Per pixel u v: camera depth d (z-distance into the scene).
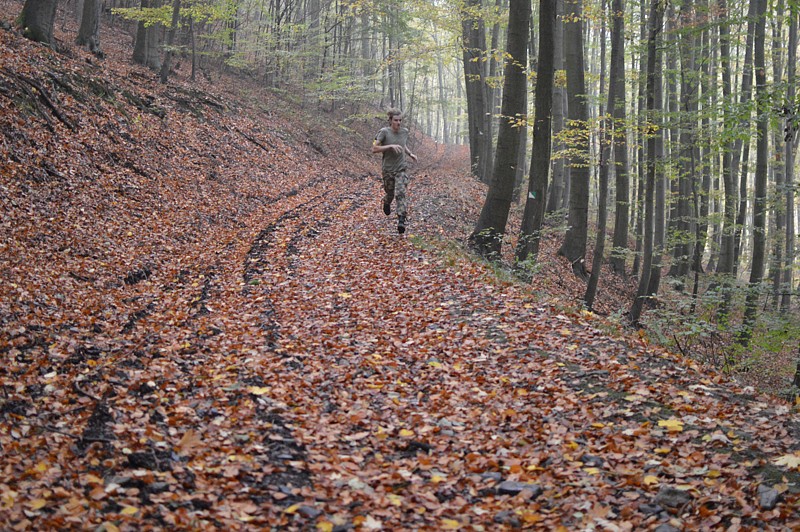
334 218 15.92
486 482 4.31
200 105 24.47
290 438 4.81
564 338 7.15
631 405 5.39
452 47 25.95
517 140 14.02
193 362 6.38
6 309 7.46
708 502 3.91
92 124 16.50
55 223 11.67
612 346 6.89
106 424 4.78
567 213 25.53
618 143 17.19
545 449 4.74
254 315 8.36
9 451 4.22
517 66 13.73
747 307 15.30
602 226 13.46
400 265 10.77
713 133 14.07
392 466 4.50
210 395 5.57
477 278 9.76
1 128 13.06
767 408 5.32
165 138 19.39
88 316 8.05
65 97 16.56
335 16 39.47
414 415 5.32
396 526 3.76
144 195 15.13
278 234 13.88
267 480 4.20
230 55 37.56
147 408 5.20
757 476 4.20
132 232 12.95
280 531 3.64
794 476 4.12
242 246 13.00
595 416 5.24
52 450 4.32
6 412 4.90
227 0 28.33
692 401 5.43
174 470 4.16
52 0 19.59
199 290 9.76
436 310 8.29
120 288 9.92
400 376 6.27
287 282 10.05
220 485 4.08
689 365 6.47
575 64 19.53
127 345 6.90
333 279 10.15
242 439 4.72
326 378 6.13
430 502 4.03
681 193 25.27
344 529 3.67
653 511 3.87
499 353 6.80
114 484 3.89
